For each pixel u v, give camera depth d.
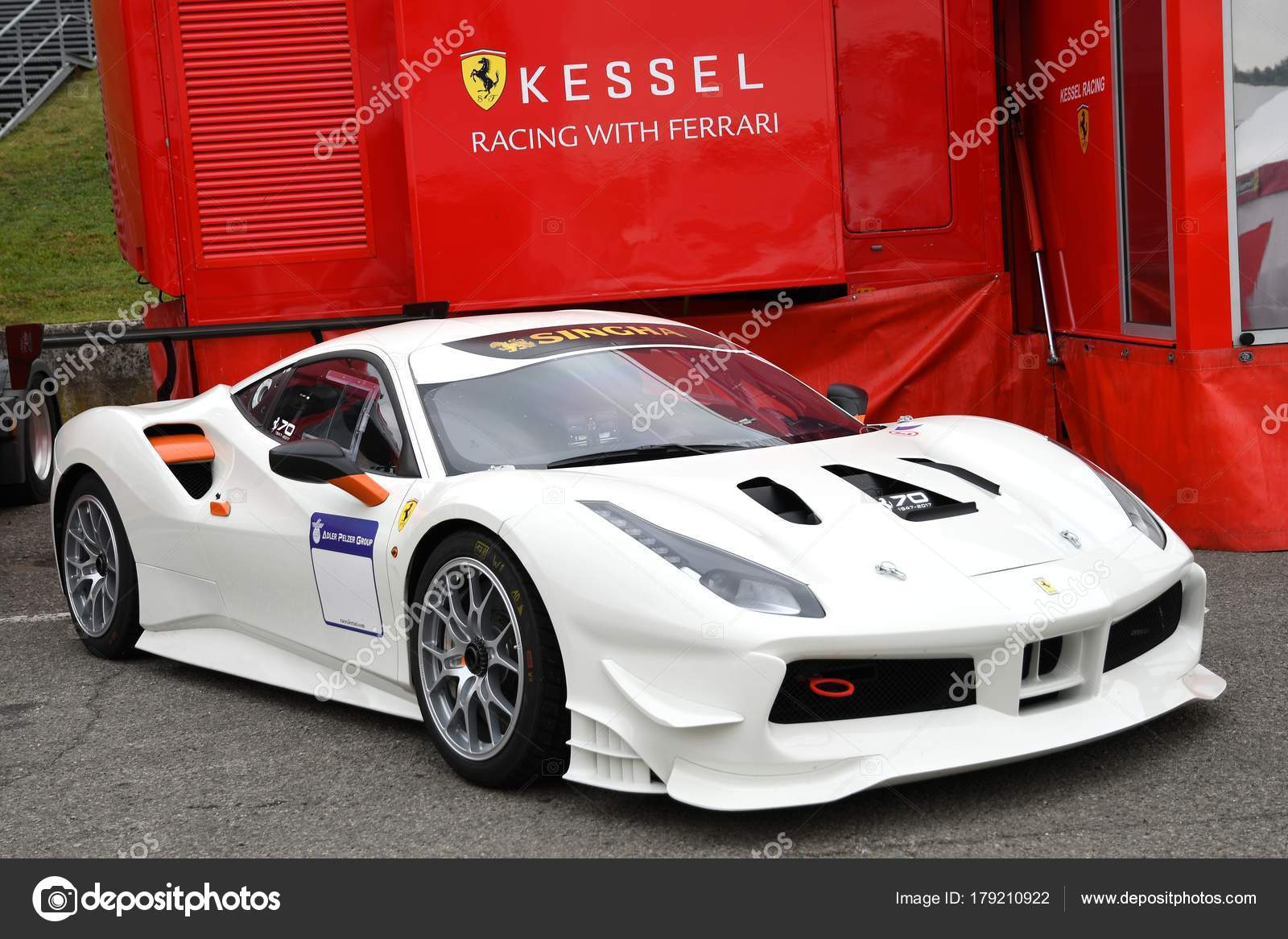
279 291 6.40
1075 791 2.90
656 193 6.22
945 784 2.97
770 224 6.26
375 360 3.89
